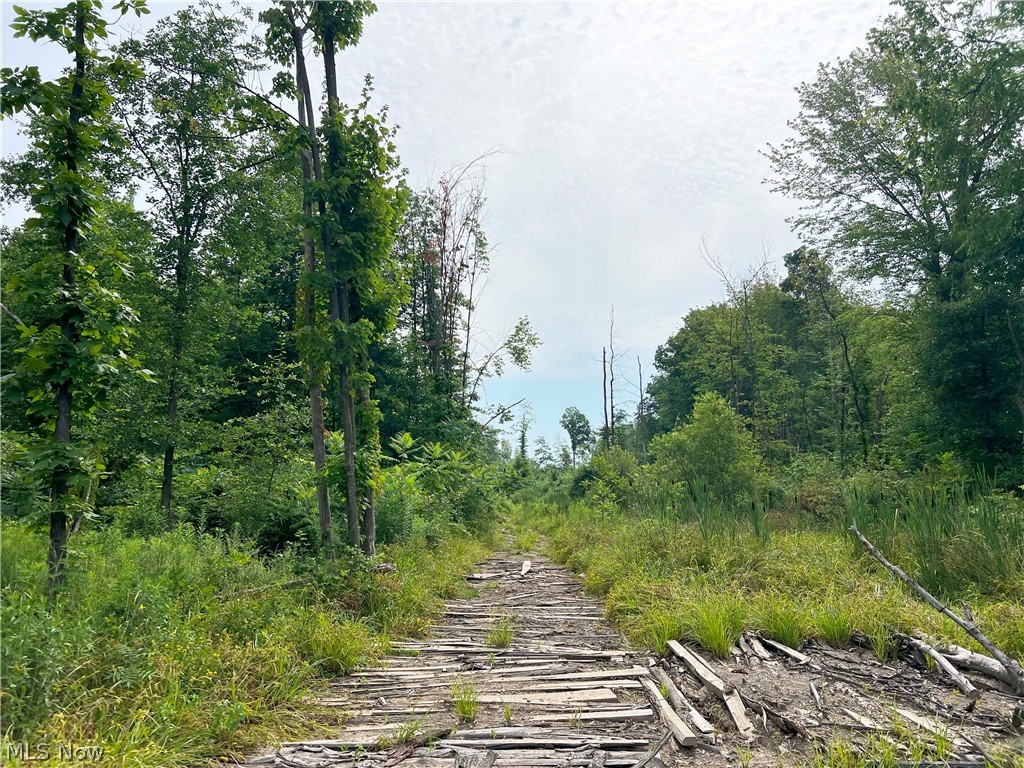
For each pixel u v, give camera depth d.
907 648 4.67
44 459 4.52
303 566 6.79
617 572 8.10
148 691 3.35
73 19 4.88
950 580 6.18
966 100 13.47
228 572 6.23
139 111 11.41
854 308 23.45
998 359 14.41
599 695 4.10
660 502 12.95
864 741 3.18
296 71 8.12
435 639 5.95
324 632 5.01
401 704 4.07
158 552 6.60
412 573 7.94
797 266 32.41
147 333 10.46
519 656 5.20
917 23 14.23
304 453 12.12
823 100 20.30
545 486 33.00
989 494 8.77
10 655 3.09
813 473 17.81
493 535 15.91
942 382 15.33
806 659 4.49
